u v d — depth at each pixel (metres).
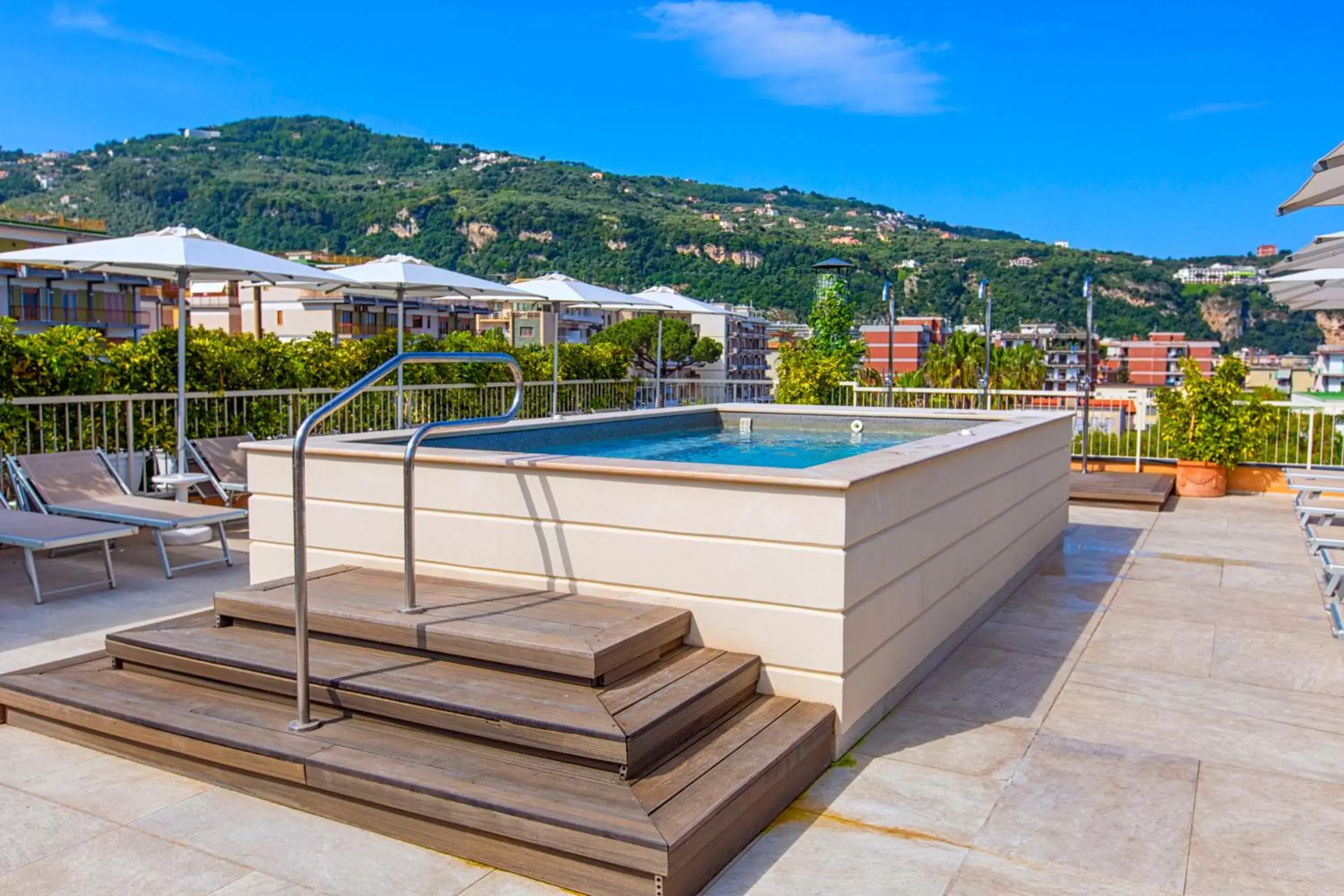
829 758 3.14
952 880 2.45
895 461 3.61
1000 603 5.31
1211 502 9.37
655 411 7.47
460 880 2.41
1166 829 2.73
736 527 3.24
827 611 3.13
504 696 2.80
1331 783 3.04
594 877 2.32
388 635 3.20
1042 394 12.27
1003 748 3.31
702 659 3.19
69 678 3.42
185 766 2.99
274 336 8.98
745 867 2.51
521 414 12.41
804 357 13.66
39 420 6.71
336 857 2.52
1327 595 4.98
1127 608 5.29
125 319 43.19
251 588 3.70
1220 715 3.65
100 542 6.04
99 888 2.36
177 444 7.33
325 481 4.08
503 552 3.69
